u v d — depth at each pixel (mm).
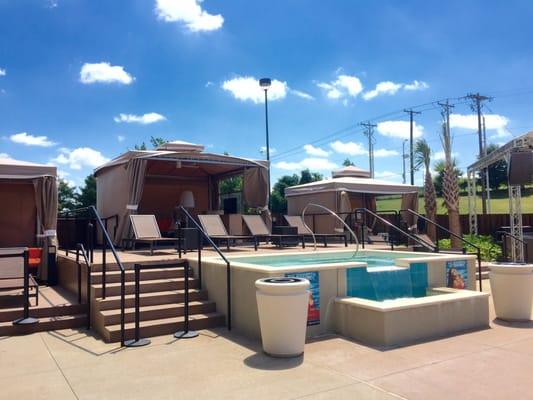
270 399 3754
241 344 5480
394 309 5379
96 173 13547
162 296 6633
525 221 19641
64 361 4844
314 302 5895
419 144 19875
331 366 4574
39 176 8859
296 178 36500
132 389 4023
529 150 13438
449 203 18203
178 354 5059
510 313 6547
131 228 10812
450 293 6672
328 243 14477
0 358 4961
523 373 4340
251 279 5887
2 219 9781
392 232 14438
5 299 6617
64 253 9188
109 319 5875
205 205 16141
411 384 4062
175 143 12961
